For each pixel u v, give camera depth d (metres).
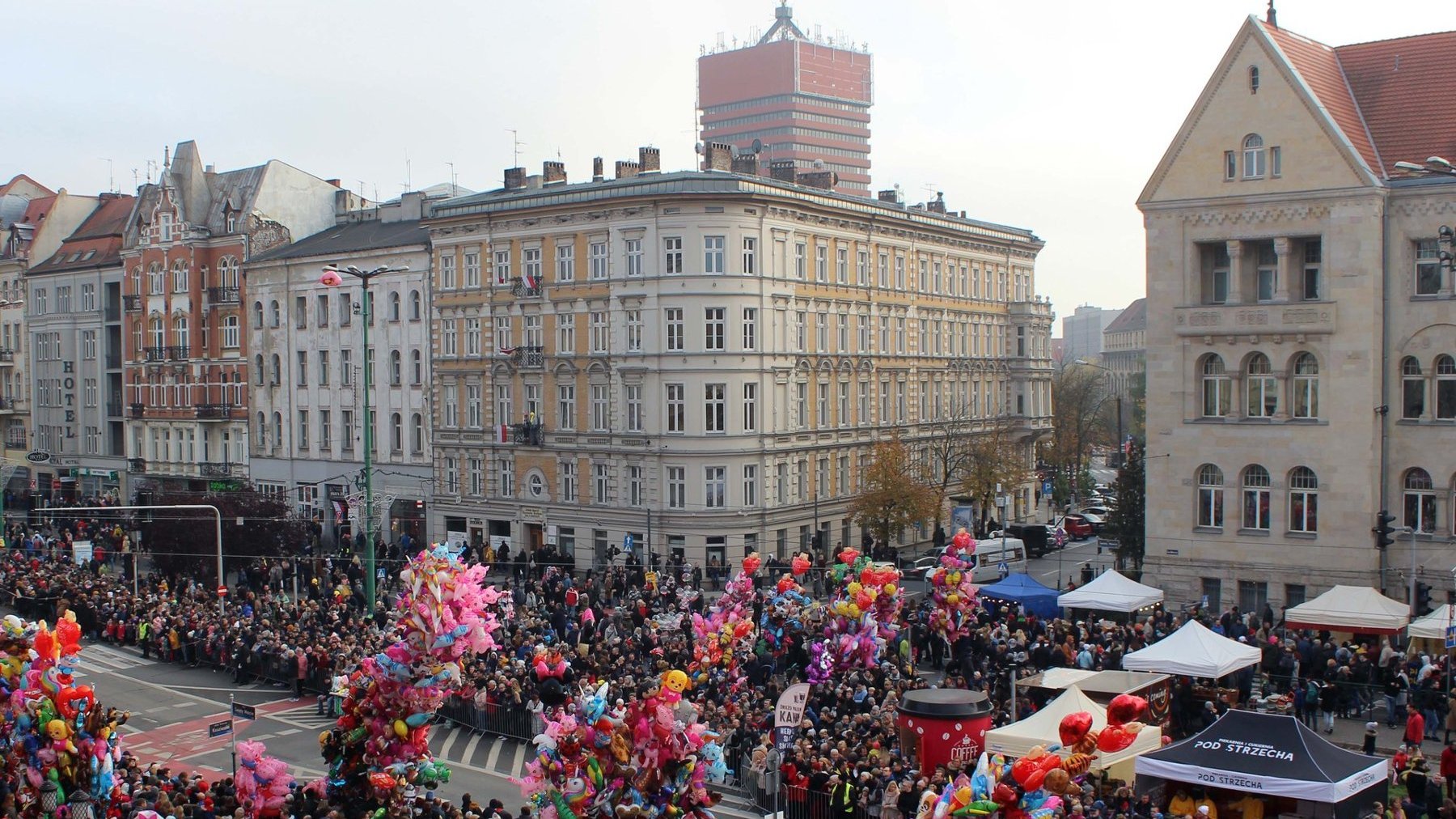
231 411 96.94
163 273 102.44
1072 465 121.38
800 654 42.69
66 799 23.53
